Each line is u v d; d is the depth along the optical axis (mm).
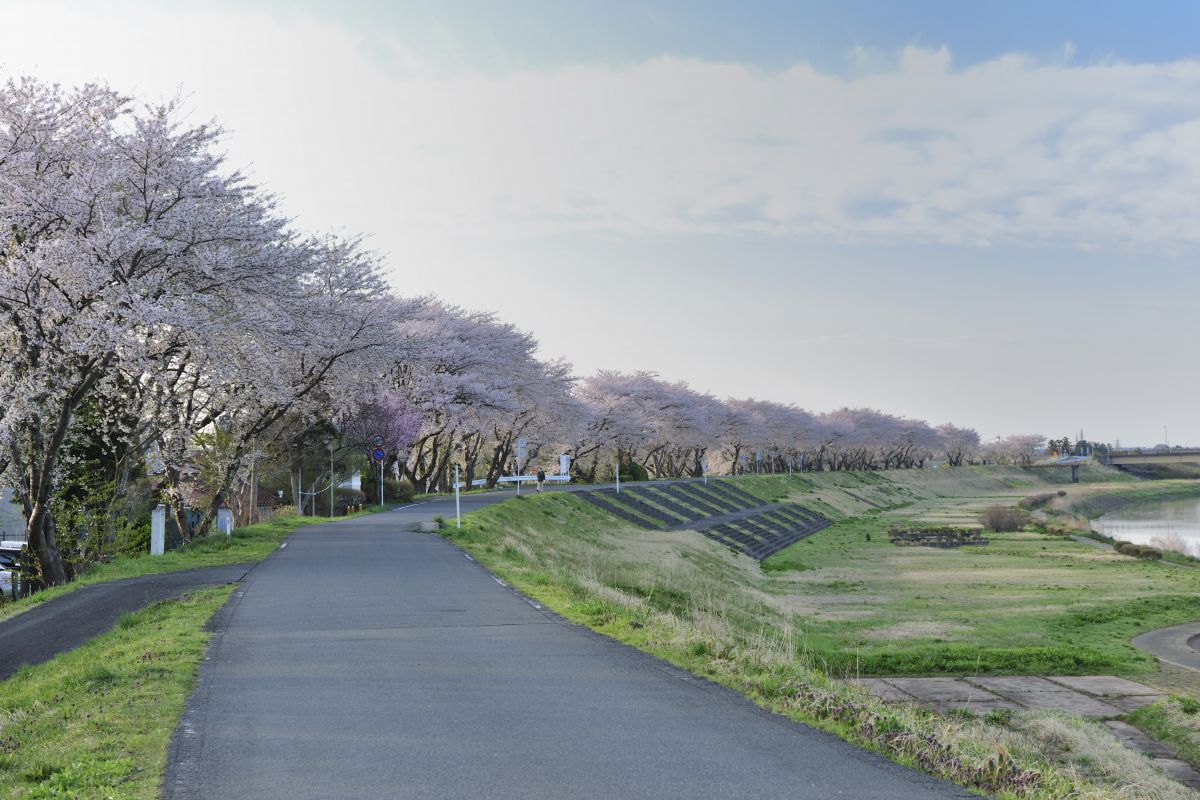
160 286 24781
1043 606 44562
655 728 8688
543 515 51969
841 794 6816
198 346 26016
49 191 23172
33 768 7473
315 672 11281
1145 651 33000
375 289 34906
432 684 10602
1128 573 61188
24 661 15039
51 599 20656
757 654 12555
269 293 26938
